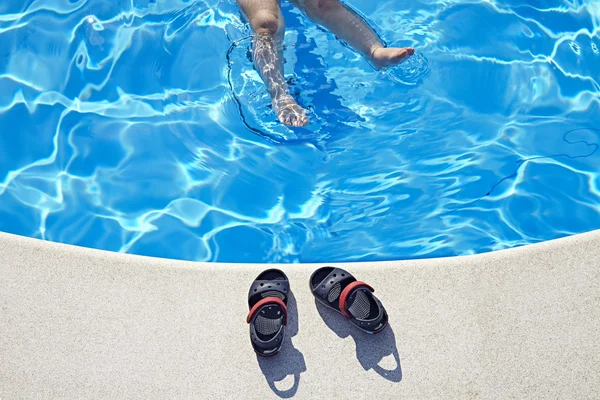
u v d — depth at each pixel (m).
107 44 2.08
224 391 1.43
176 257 1.73
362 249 1.73
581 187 1.80
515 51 2.03
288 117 1.71
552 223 1.75
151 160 1.87
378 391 1.42
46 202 1.81
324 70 1.94
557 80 1.98
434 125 1.89
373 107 1.91
